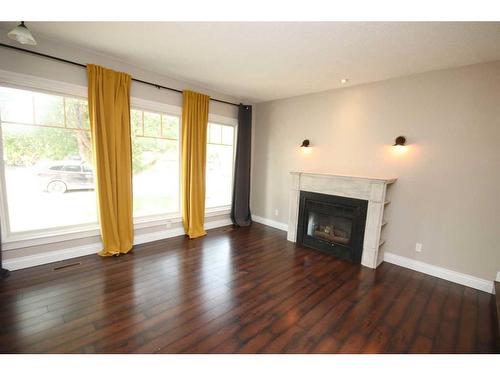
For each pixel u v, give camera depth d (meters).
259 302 2.33
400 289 2.69
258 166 5.16
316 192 3.75
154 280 2.64
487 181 2.67
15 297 2.23
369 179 3.17
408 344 1.85
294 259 3.39
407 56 2.59
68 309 2.10
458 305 2.40
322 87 3.83
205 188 4.30
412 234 3.21
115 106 3.06
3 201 2.57
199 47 2.60
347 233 3.62
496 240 2.65
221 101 4.42
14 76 2.46
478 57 2.53
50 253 2.89
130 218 3.37
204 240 3.99
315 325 2.03
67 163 2.97
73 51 2.76
